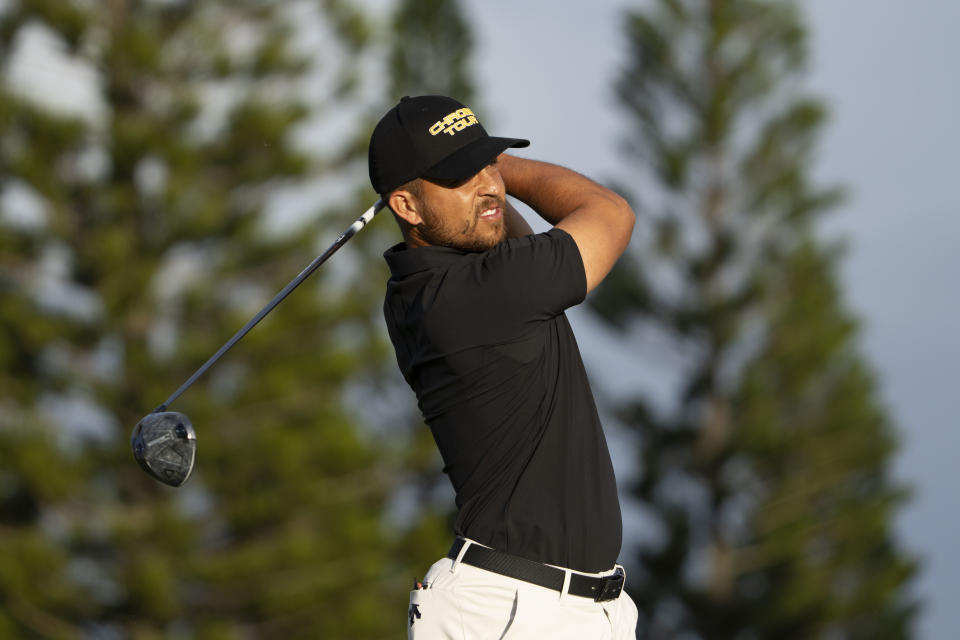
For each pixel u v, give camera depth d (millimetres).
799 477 67312
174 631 43031
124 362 41969
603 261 9664
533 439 9461
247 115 43406
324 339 46812
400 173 9719
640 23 67062
